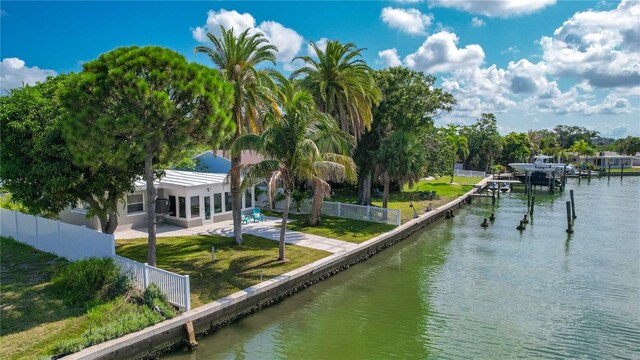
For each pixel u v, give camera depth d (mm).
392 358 11805
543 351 12234
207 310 12562
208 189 25703
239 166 18062
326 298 16344
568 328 13828
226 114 14992
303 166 17172
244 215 28078
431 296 16734
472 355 12000
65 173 14961
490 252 24047
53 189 14797
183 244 20266
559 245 25906
